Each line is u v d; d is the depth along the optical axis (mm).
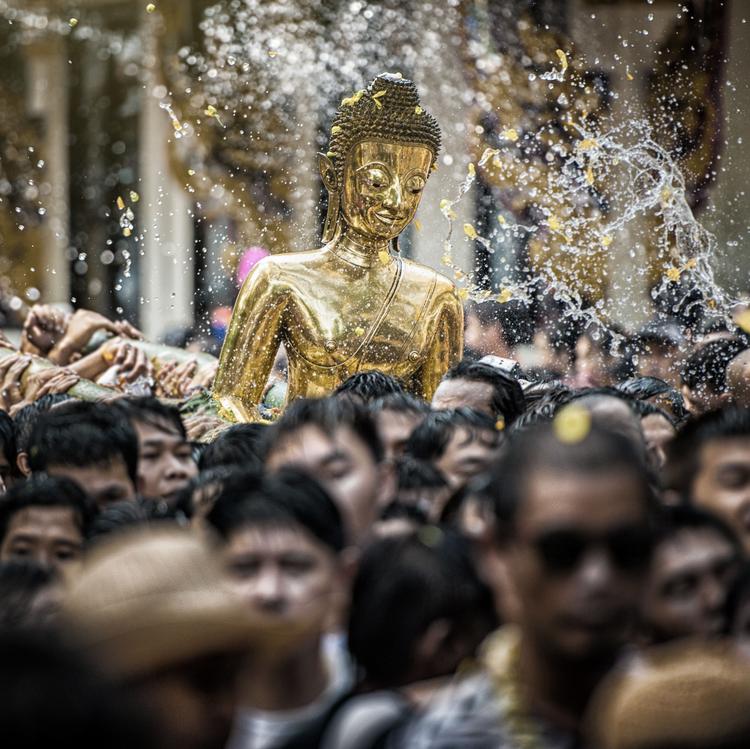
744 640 6668
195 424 13266
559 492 5500
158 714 4418
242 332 13672
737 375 15133
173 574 5191
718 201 26562
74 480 9766
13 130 41281
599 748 5273
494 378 11883
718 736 4945
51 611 7254
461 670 6223
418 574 6598
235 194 35719
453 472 10219
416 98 13375
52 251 40375
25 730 3943
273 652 6496
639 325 23938
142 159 38438
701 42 27344
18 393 15062
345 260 13695
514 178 28734
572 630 5484
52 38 40594
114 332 16391
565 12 28938
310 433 8977
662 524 6781
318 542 7094
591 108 28359
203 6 36500
